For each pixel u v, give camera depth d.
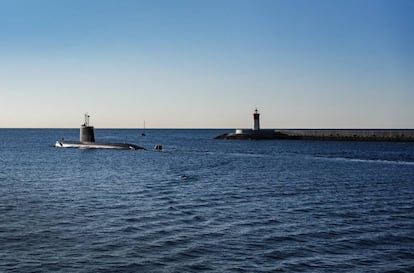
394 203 32.00
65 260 18.05
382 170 57.75
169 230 23.11
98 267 17.28
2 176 49.19
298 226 24.33
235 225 24.39
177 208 29.31
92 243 20.52
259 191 37.84
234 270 17.12
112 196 34.47
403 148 111.44
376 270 17.31
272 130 176.38
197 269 17.19
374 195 35.88
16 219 25.56
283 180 46.16
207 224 24.56
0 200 32.16
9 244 20.23
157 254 18.94
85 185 41.50
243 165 66.25
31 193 35.94
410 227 24.38
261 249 19.83
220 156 87.00
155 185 41.50
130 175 50.81
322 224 24.86
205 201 32.28
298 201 32.66
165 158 81.06
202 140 183.62
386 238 21.97
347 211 28.83
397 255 19.20
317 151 101.50
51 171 55.41
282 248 20.03
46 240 20.98
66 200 32.44
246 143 147.88
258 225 24.45
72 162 70.31
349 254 19.28
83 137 118.62
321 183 43.78
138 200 32.53
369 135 148.25
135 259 18.27
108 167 61.66
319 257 18.81
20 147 118.44
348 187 40.88
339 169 59.19
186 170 57.66
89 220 25.45
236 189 38.97
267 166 64.38
